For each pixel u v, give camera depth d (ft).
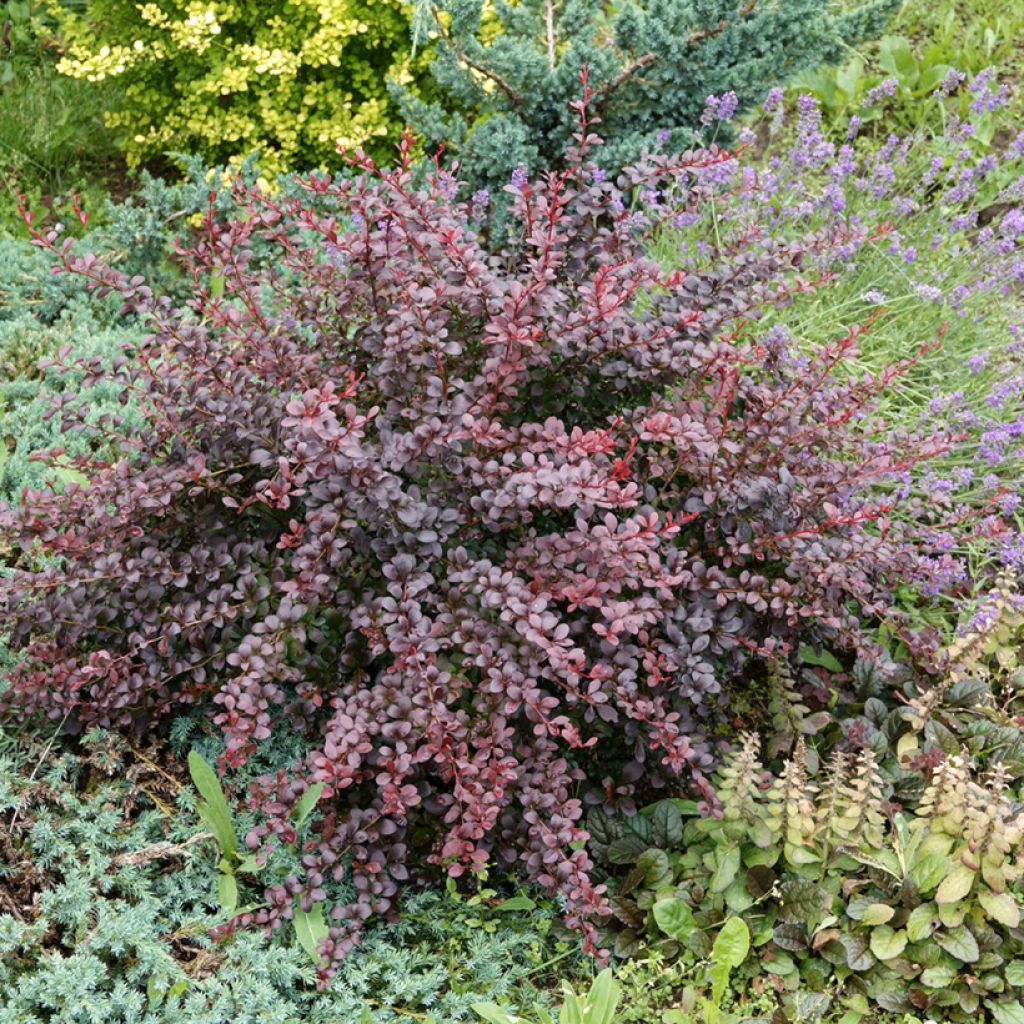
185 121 7.64
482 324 5.01
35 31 8.88
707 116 6.69
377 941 4.61
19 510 4.83
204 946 4.49
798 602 4.91
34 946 4.37
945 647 5.50
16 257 6.79
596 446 4.58
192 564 4.76
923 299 6.50
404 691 4.51
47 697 4.74
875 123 8.38
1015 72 8.62
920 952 4.66
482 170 6.86
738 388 5.25
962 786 4.72
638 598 4.69
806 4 6.61
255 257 6.71
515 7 7.20
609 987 4.37
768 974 4.75
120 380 5.06
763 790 4.99
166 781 4.84
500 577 4.51
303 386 4.97
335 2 7.12
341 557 4.60
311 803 4.59
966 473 5.81
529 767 4.66
